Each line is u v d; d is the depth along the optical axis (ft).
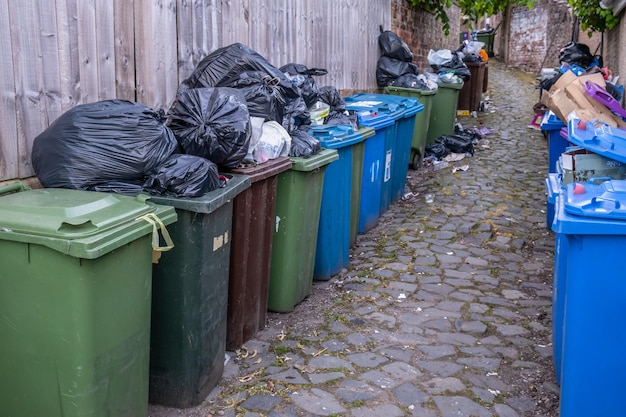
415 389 12.14
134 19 13.55
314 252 16.47
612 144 12.90
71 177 10.11
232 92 12.60
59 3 11.36
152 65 14.26
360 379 12.47
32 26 10.79
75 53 11.82
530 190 27.91
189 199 10.52
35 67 10.91
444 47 49.32
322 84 24.99
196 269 10.86
